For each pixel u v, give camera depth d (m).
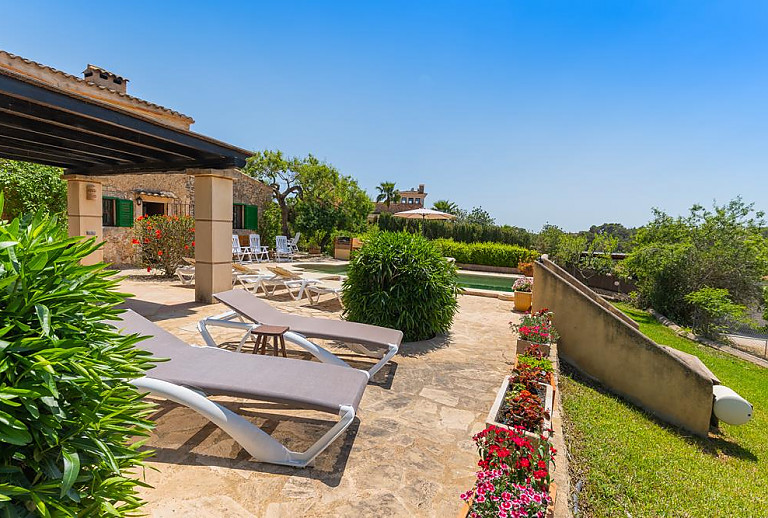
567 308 6.08
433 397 4.04
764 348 10.55
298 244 22.84
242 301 5.29
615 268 14.84
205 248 7.82
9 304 1.15
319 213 22.34
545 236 19.42
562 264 16.97
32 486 1.11
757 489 3.60
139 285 9.88
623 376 5.68
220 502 2.34
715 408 5.11
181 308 7.36
